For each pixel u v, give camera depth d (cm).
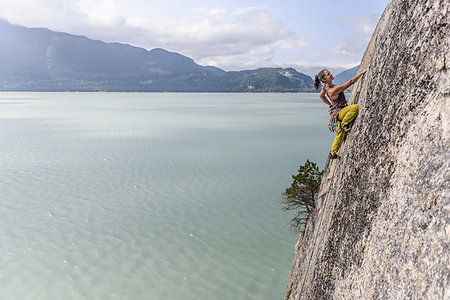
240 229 3206
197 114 17412
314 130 10938
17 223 3341
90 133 9688
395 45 451
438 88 321
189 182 4853
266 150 7369
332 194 736
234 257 2658
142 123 12700
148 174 5309
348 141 641
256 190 4450
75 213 3638
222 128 11394
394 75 431
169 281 2331
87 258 2661
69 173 5294
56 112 17438
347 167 593
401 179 360
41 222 3378
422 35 365
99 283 2312
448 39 311
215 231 3166
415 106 359
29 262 2594
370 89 545
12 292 2202
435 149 308
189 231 3175
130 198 4153
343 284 474
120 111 18888
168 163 6100
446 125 299
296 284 1038
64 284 2300
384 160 416
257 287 2239
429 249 279
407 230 323
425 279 275
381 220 389
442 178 284
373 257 387
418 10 387
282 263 2555
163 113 17825
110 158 6438
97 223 3372
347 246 493
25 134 9231
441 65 318
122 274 2427
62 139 8512
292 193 2159
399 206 352
